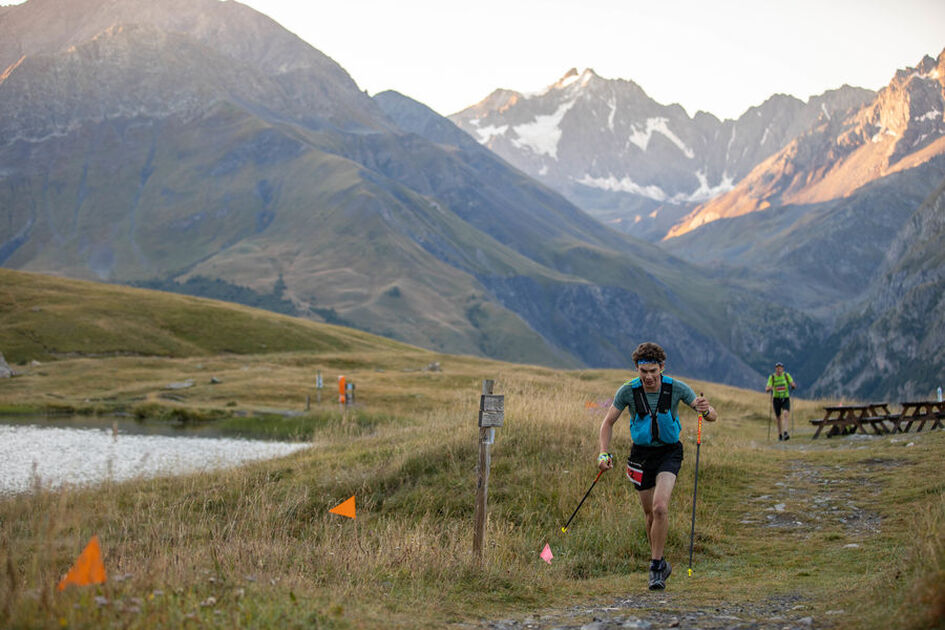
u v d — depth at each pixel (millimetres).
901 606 5539
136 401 44594
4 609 5059
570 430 16203
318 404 43375
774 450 19594
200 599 6234
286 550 9383
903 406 21609
